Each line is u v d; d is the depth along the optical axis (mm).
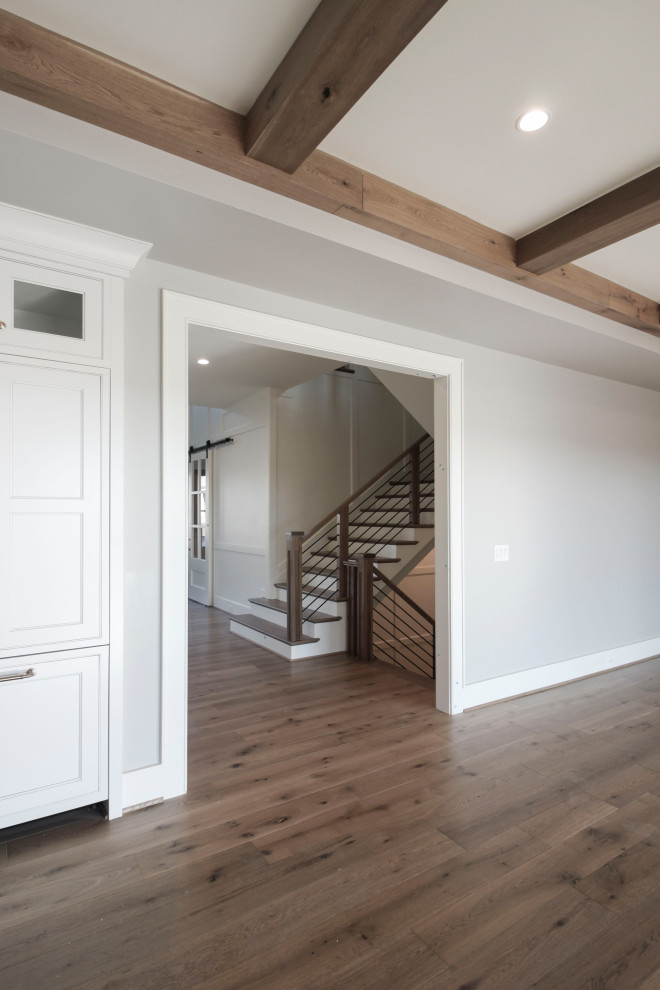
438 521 3602
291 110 1649
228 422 7266
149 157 1823
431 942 1625
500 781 2615
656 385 4867
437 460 3617
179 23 1515
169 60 1659
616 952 1594
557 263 2666
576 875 1932
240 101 1831
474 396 3680
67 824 2240
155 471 2459
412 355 3344
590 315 3363
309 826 2229
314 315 2938
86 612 2217
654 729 3271
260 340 2814
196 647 5250
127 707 2369
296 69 1557
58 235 2123
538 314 3084
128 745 2369
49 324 2170
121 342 2307
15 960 1552
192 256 2402
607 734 3191
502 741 3088
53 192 1910
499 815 2316
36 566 2119
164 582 2449
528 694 3928
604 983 1487
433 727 3293
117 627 2281
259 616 5879
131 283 2404
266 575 6254
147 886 1863
